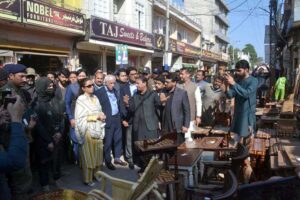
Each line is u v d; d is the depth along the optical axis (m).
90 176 6.68
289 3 19.44
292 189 2.92
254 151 6.13
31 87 6.56
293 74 20.56
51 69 14.45
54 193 3.38
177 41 31.34
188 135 8.09
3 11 10.60
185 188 4.55
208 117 10.11
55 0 14.39
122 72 8.39
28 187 4.97
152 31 27.11
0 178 3.26
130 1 22.36
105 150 7.71
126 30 19.66
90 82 6.76
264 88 16.39
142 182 3.20
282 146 6.41
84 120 6.64
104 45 17.75
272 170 5.24
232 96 6.22
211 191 4.32
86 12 17.05
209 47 58.66
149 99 7.23
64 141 7.98
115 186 3.56
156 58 29.31
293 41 19.66
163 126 7.07
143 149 4.80
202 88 10.41
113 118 7.83
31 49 12.95
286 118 8.80
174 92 6.96
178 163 4.86
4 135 3.02
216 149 5.54
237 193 2.90
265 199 2.92
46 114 6.11
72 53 15.83
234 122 6.27
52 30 13.59
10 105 2.95
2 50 11.56
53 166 6.53
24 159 2.85
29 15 11.71
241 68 6.04
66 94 7.73
